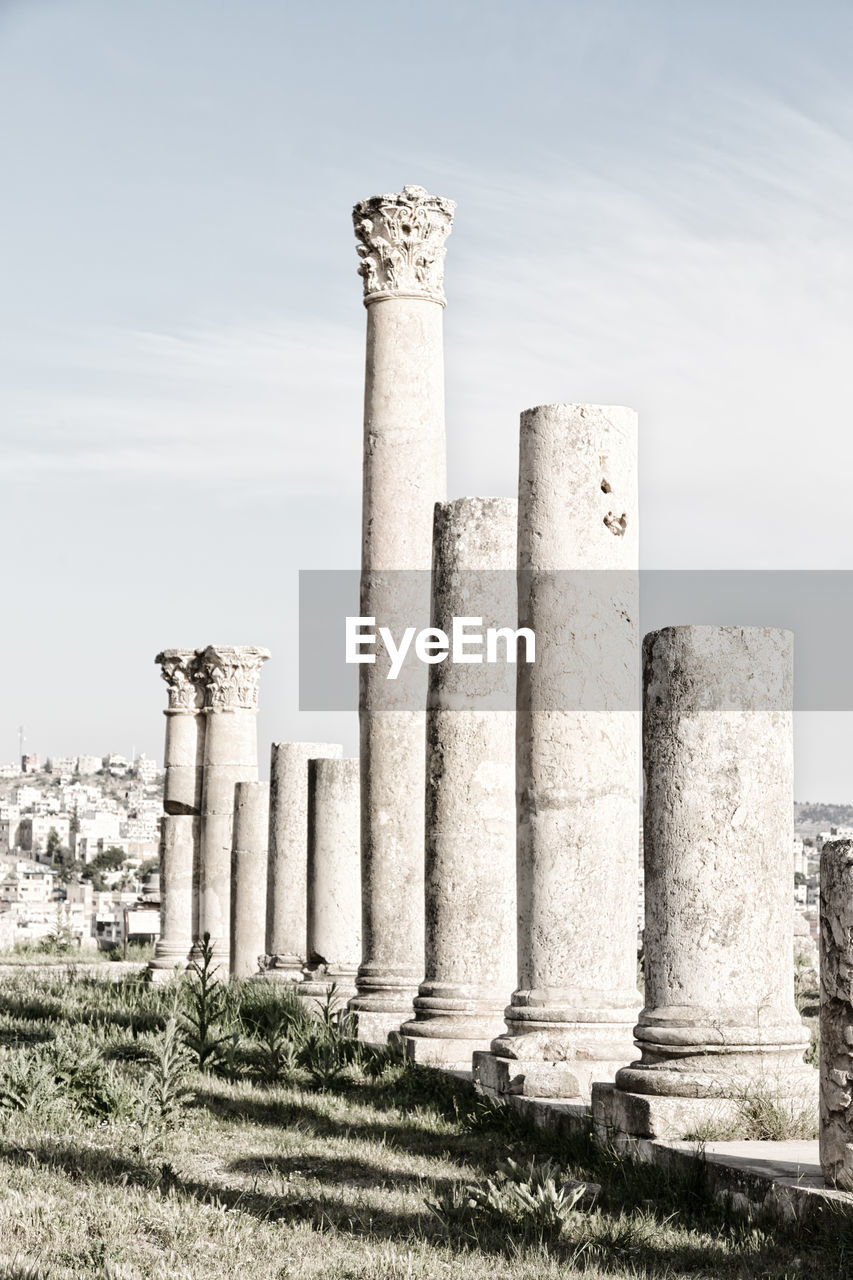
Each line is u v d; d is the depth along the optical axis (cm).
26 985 2841
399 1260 954
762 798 1247
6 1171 1173
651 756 1276
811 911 4409
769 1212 1035
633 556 1538
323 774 2508
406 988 1950
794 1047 1236
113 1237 1002
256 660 3581
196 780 3634
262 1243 1005
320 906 2480
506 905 1755
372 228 2027
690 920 1239
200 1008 1861
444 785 1767
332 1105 1540
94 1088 1455
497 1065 1488
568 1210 1062
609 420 1532
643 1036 1250
